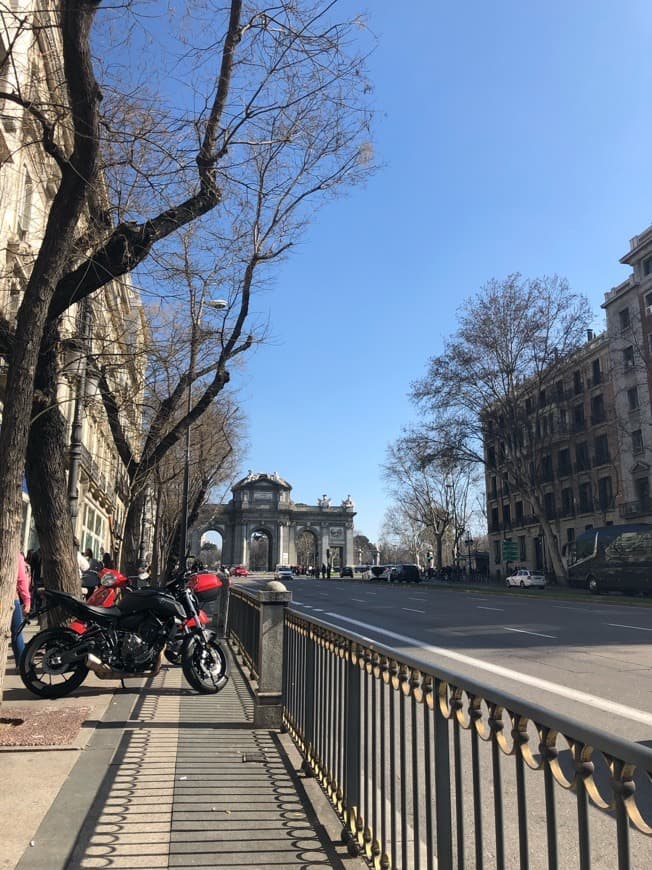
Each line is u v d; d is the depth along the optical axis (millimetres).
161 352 11672
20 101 6582
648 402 44188
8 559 5344
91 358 10102
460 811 2555
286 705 6160
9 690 7637
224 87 7703
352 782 3820
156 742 5691
